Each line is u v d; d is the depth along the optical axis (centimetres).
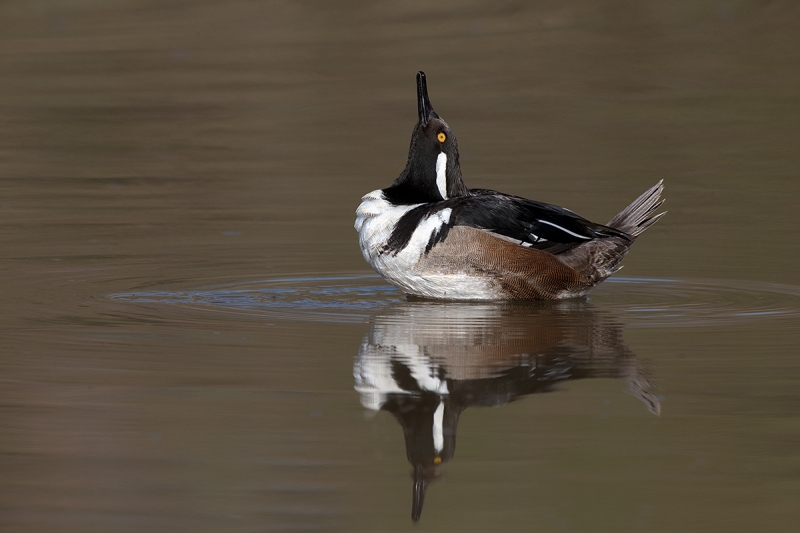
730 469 832
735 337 1157
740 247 1606
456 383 1020
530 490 802
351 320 1232
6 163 2247
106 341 1145
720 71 3002
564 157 2252
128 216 1833
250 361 1075
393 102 2781
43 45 3422
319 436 898
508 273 1289
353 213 1853
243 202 1933
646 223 1394
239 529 754
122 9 3925
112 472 837
